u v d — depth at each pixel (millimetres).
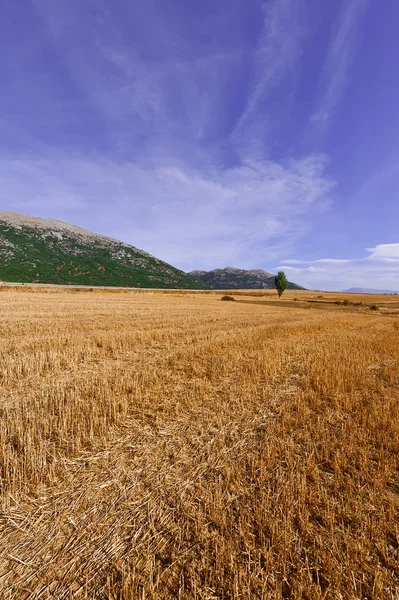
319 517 3486
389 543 3154
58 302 33969
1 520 3451
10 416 5734
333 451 4867
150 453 4883
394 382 9125
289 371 10117
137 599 2514
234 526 3305
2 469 4168
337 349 13977
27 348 11766
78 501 3756
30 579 2754
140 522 3424
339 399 7340
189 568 2781
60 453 4781
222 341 14922
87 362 10617
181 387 8094
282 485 3922
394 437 5281
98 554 3000
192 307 38062
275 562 2855
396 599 2580
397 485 4086
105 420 5684
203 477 4246
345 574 2762
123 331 16938
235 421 6121
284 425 5871
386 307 58312
